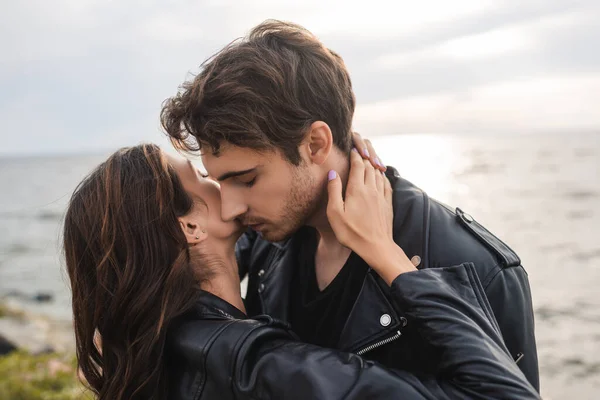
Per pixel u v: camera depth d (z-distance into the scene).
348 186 1.69
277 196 1.67
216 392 1.50
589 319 10.96
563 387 7.99
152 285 1.62
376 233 1.63
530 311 1.76
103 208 1.67
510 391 1.31
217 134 1.58
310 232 1.99
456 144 162.25
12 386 6.02
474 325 1.44
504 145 141.38
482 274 1.67
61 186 92.56
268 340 1.53
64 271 1.86
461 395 1.35
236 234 1.86
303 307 1.94
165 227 1.66
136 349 1.62
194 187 1.79
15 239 34.03
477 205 33.22
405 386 1.36
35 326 9.77
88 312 1.72
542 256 18.17
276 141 1.61
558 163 72.88
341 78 1.77
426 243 1.71
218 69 1.61
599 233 22.55
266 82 1.59
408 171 62.59
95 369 1.77
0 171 156.88
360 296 1.72
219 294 1.75
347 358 1.45
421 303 1.48
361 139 1.85
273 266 2.12
